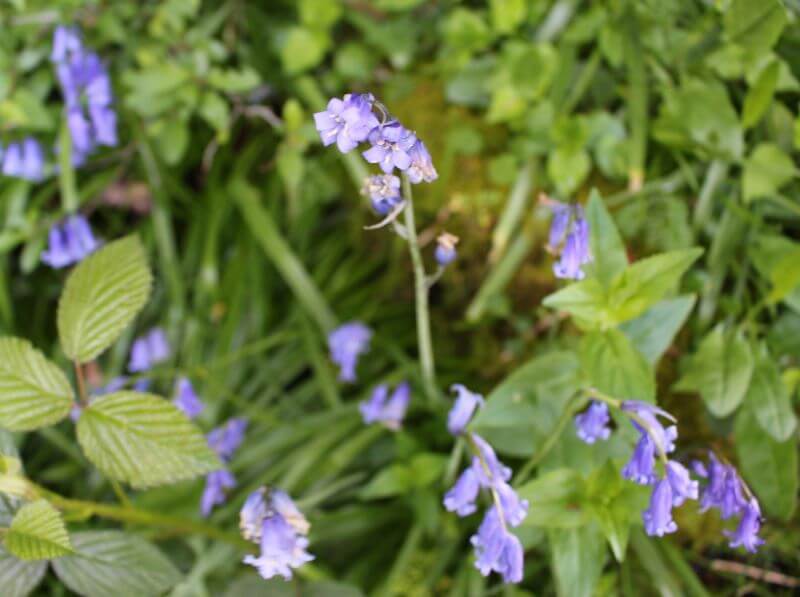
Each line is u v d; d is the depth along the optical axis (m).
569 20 0.48
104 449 0.32
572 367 0.38
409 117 0.50
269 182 0.54
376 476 0.45
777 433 0.38
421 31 0.51
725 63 0.43
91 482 0.47
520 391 0.38
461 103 0.49
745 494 0.33
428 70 0.51
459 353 0.50
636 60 0.44
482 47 0.48
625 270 0.35
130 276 0.33
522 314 0.48
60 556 0.32
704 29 0.44
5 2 0.49
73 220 0.49
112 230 0.55
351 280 0.52
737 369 0.40
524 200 0.47
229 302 0.51
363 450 0.46
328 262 0.53
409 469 0.41
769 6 0.38
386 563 0.45
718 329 0.40
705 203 0.44
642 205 0.45
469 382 0.48
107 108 0.51
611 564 0.41
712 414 0.42
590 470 0.38
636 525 0.40
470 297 0.49
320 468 0.46
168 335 0.51
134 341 0.52
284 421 0.48
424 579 0.42
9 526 0.32
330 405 0.48
